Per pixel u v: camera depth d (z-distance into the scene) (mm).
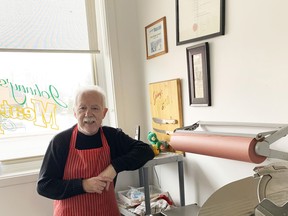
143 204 1997
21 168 2180
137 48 2455
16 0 2084
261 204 777
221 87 1618
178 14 1885
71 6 2252
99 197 1422
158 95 2189
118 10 2375
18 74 2182
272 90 1324
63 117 2332
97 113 1437
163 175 2305
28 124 2225
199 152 1417
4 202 2010
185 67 1905
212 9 1614
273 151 1155
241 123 1440
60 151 1424
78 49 2291
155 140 2039
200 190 1885
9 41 2074
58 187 1341
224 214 918
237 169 1571
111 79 2381
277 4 1263
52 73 2285
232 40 1514
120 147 1569
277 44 1279
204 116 1774
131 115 2453
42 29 2164
